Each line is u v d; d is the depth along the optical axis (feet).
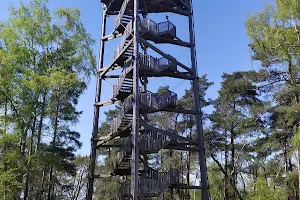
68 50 66.23
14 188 54.34
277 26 55.83
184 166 122.72
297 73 77.46
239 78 108.37
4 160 53.67
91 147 67.36
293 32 53.67
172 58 66.44
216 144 108.68
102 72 72.13
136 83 58.34
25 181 60.44
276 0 55.21
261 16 56.80
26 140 61.46
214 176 117.19
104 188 111.75
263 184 73.20
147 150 57.98
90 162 66.54
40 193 92.38
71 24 66.74
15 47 59.57
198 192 147.74
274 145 87.25
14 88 58.18
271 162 96.02
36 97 60.18
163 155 121.60
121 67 70.64
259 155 97.14
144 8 72.54
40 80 57.82
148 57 62.95
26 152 72.84
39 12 63.67
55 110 63.87
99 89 71.26
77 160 127.65
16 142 58.80
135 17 63.31
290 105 79.41
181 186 61.36
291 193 87.15
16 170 56.54
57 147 90.94
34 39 62.75
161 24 68.59
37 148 61.67
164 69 65.21
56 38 65.62
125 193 58.18
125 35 66.18
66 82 60.54
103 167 120.47
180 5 75.72
